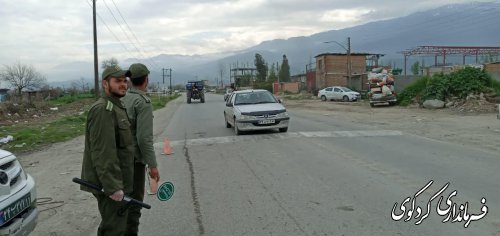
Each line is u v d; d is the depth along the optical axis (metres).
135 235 5.24
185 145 14.23
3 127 23.83
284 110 16.28
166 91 115.31
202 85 58.03
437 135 14.87
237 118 16.11
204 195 7.61
